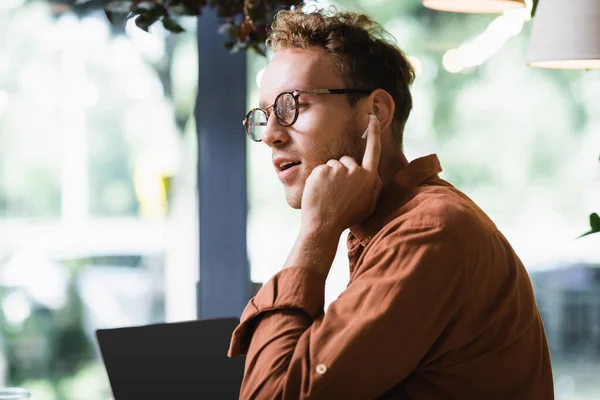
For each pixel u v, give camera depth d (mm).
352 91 1520
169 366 1896
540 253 3180
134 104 3076
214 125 2957
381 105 1551
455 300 1323
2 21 3033
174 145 3082
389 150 1588
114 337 1919
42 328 3143
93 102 3072
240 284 2977
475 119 3100
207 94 2947
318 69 1510
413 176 1506
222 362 1943
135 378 1837
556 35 1775
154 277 3133
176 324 2004
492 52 3078
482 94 3096
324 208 1461
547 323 3246
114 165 3098
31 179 3084
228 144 2957
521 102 3115
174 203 3102
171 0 2311
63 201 3104
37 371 3150
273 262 3033
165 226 3115
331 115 1507
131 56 3066
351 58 1525
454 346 1351
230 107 2943
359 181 1472
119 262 3131
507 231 3152
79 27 3053
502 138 3117
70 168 3096
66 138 3084
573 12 1760
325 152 1515
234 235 2973
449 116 3088
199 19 2924
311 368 1288
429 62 3068
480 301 1354
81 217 3111
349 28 1549
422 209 1361
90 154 3094
